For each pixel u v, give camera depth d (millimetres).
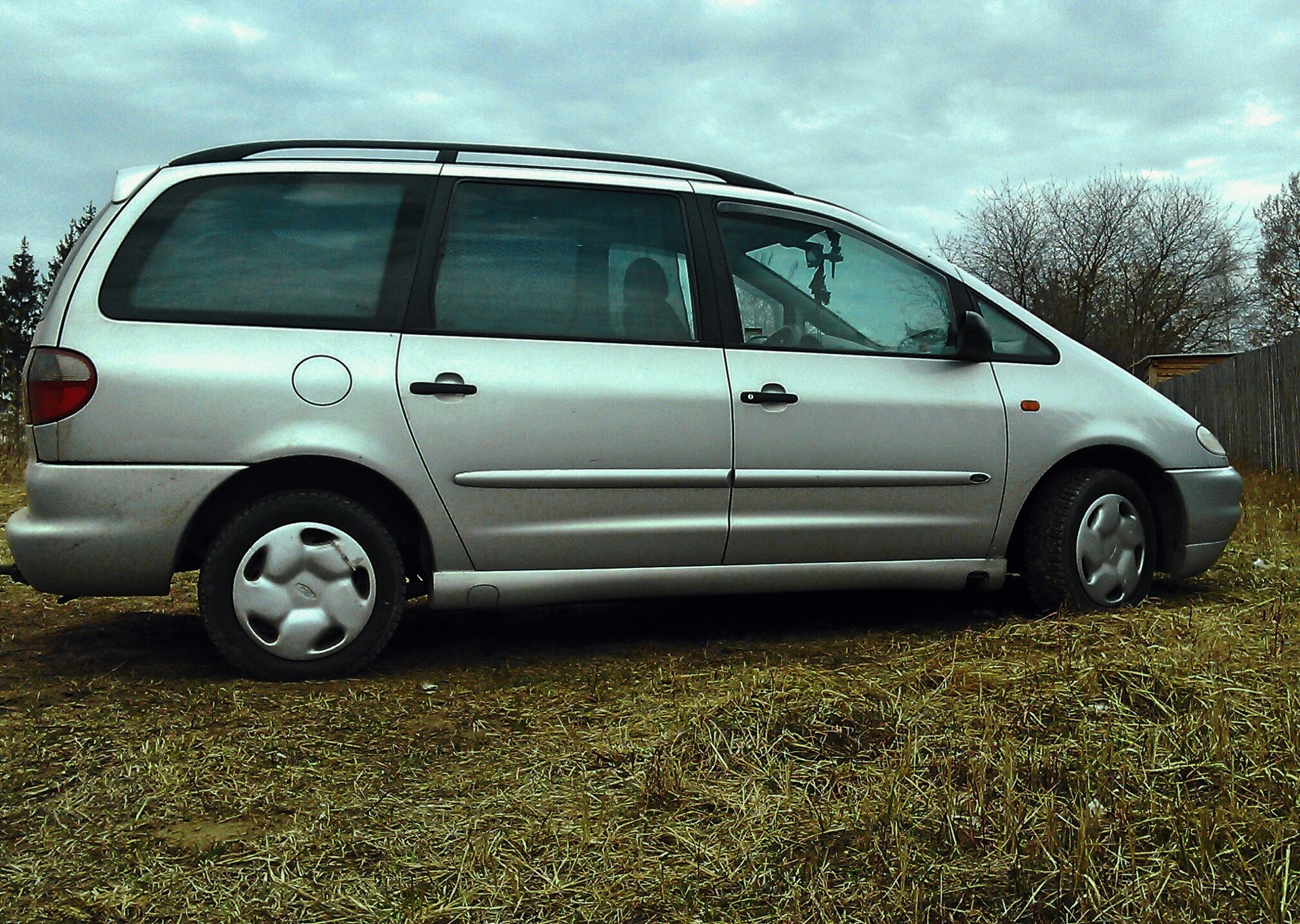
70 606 5566
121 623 5113
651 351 4398
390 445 4074
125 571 3924
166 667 4254
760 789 2918
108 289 3973
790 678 3766
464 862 2529
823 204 4879
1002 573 4902
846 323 4758
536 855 2570
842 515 4602
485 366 4191
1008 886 2381
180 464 3916
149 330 3955
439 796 2938
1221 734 3053
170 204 4098
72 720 3561
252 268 4102
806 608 5434
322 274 4152
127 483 3883
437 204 4320
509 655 4477
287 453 3969
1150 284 42188
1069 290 43062
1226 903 2283
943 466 4727
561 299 4363
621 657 4438
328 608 4078
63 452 3877
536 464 4207
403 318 4172
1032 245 43562
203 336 3984
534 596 4277
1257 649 4016
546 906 2344
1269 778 2848
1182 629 4309
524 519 4230
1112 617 4551
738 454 4434
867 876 2434
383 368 4090
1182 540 5242
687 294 4523
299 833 2711
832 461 4559
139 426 3889
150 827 2773
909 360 4785
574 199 4480
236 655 4020
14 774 3104
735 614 5297
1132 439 5078
